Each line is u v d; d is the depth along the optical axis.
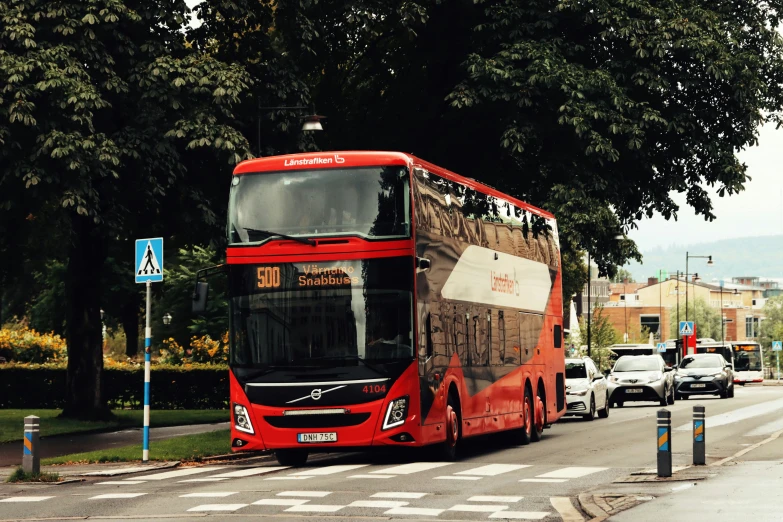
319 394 17.80
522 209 25.48
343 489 14.61
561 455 20.73
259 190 18.41
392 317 17.81
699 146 30.39
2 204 25.95
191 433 28.28
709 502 12.45
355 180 18.16
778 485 14.10
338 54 31.98
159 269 19.91
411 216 17.98
